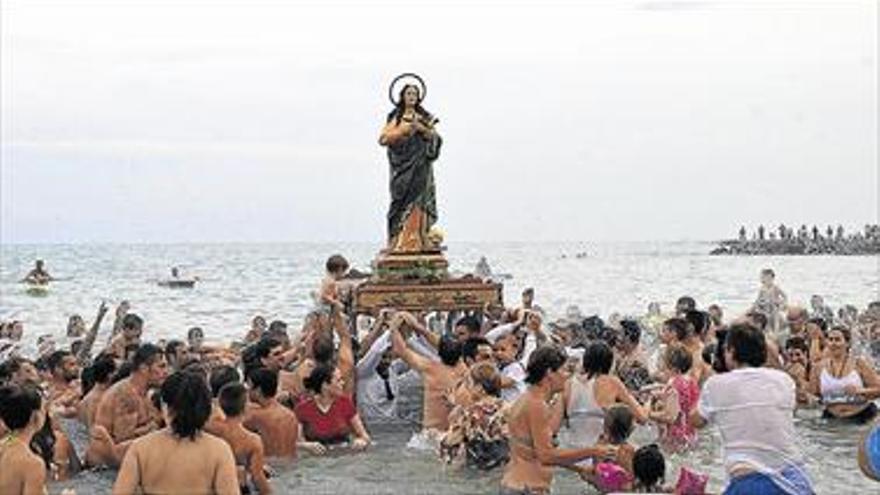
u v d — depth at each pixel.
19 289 58.66
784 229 128.25
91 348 18.22
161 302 45.94
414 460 11.26
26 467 7.30
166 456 6.58
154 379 10.92
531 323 14.24
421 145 14.30
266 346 12.42
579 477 10.26
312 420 11.81
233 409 9.27
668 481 10.22
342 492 9.91
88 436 11.25
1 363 12.84
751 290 49.72
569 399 10.48
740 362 7.95
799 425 13.39
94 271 94.69
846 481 10.38
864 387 13.70
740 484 7.51
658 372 13.13
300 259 143.88
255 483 9.45
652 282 59.72
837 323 17.80
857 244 117.31
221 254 181.88
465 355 12.30
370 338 13.23
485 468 10.72
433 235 14.35
